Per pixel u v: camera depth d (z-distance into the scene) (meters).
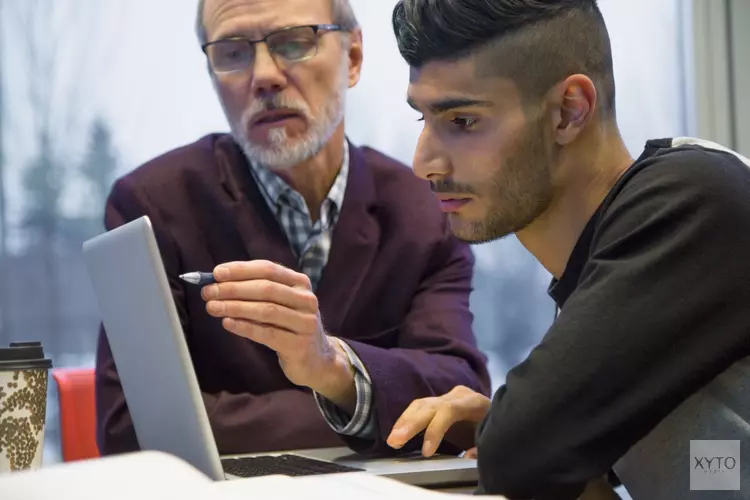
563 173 0.99
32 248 2.41
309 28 1.53
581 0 0.99
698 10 2.70
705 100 2.71
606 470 0.85
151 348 0.97
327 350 1.24
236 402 1.41
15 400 0.99
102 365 1.43
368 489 0.65
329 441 1.39
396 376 1.30
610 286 0.86
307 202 1.61
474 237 1.01
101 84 2.45
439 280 1.63
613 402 0.84
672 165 0.91
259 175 1.59
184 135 2.48
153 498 0.56
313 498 0.61
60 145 2.43
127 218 1.54
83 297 2.44
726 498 0.88
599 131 1.00
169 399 0.96
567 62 0.97
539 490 0.86
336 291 1.58
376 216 1.64
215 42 1.55
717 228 0.87
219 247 1.55
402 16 0.99
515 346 2.67
